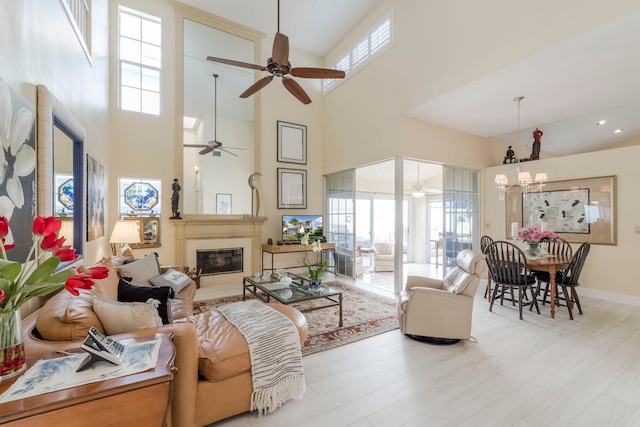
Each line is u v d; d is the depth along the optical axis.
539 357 2.52
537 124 4.94
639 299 3.87
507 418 1.78
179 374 1.50
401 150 4.48
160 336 1.38
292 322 2.09
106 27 4.13
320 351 2.65
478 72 3.38
